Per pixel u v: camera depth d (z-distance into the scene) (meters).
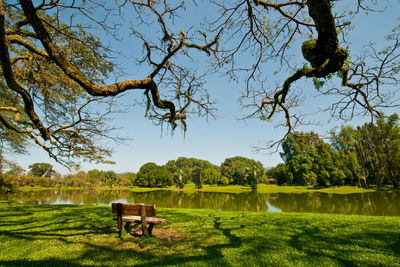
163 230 7.18
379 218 9.25
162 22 5.17
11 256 4.64
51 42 3.21
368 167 48.38
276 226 7.78
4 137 10.57
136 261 4.45
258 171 63.69
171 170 113.06
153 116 6.21
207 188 71.75
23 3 2.79
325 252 5.03
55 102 8.64
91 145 8.22
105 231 6.86
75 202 28.16
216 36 5.60
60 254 4.79
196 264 4.31
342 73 5.36
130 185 98.88
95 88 3.39
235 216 10.16
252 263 4.40
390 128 40.47
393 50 5.16
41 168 92.06
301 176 56.03
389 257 4.70
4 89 9.02
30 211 11.06
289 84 5.13
